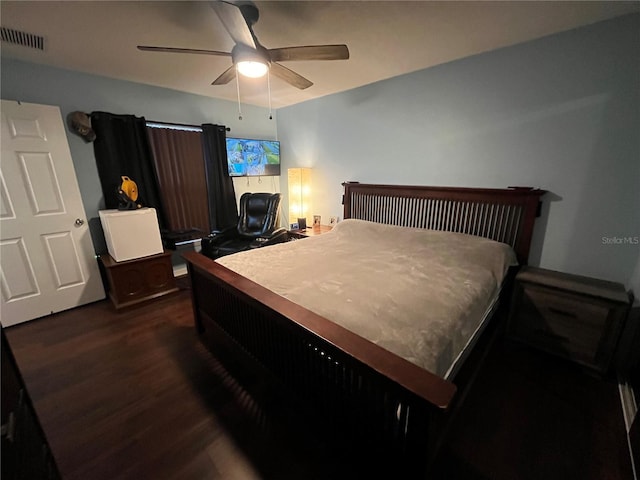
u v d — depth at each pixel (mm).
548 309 1834
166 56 2205
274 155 4191
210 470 1218
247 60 1531
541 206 2076
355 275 1766
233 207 3854
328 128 3475
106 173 2775
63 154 2473
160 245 2873
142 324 2416
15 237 2330
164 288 2955
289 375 1418
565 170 1943
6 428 647
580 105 1826
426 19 1676
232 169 3785
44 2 1479
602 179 1819
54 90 2445
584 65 1777
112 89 2738
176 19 1671
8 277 2326
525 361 1880
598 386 1661
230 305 1757
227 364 1901
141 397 1619
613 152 1761
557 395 1595
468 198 2377
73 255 2635
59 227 2531
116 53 2145
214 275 1688
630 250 1789
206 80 2799
